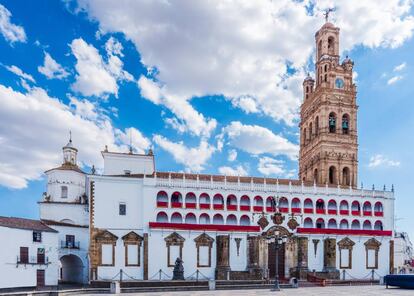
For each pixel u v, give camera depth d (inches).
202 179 3533.5
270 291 2415.1
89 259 3184.1
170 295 2185.0
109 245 3228.3
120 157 3659.0
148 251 3275.1
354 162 4180.6
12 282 2561.5
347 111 4256.9
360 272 3651.6
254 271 3326.8
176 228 3329.2
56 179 3553.2
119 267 3216.0
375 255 3720.5
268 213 3567.9
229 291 2445.9
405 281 2561.5
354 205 3836.1
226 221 3494.1
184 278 3262.8
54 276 2878.9
